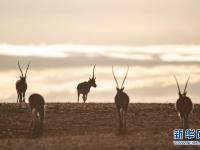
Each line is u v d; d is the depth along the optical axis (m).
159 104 177.25
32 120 150.12
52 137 137.25
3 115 160.12
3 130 147.38
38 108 143.38
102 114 162.00
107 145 122.50
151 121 155.25
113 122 154.12
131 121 155.00
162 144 125.00
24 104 174.12
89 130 146.75
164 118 158.62
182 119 146.38
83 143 125.00
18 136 142.38
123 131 141.88
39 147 121.75
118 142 126.25
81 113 162.75
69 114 161.38
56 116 159.25
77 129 147.62
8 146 124.12
